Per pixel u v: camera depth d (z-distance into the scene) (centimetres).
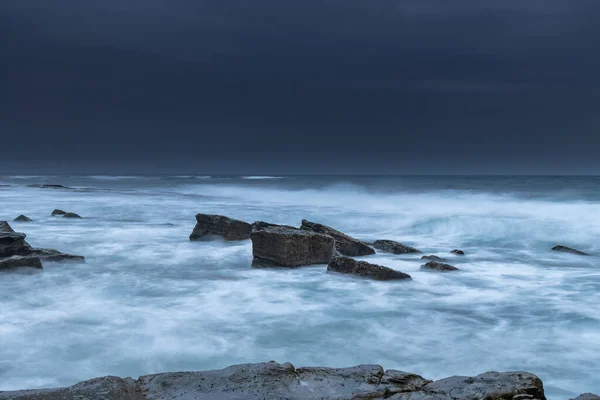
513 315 1057
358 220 2827
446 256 1866
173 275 1459
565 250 1916
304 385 527
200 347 835
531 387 503
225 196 5134
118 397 486
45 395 483
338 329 945
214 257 1753
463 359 799
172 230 2448
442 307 1118
